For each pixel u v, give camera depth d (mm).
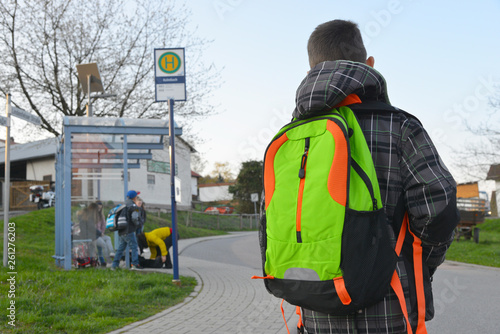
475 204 20328
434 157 1730
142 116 22953
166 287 7918
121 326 5516
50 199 32875
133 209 10180
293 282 1735
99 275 8758
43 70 22078
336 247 1672
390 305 1709
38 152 41188
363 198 1687
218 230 35156
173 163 8477
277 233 1783
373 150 1799
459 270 12016
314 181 1728
